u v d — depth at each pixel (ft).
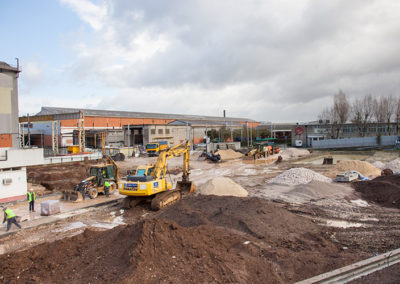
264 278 28.94
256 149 159.12
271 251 35.09
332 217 51.93
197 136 269.23
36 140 221.05
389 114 232.94
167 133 237.25
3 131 80.28
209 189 71.87
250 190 78.33
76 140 209.15
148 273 27.68
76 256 34.12
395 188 64.08
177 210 53.01
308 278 29.32
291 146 248.93
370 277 28.81
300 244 38.78
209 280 27.66
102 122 258.57
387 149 190.49
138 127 230.68
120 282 26.08
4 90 80.74
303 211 55.57
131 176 61.00
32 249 36.24
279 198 67.21
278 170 116.47
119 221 53.88
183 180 72.79
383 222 48.73
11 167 67.62
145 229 32.94
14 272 31.07
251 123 396.16
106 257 31.76
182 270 28.89
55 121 158.81
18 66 89.97
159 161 63.52
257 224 43.75
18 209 62.64
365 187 70.59
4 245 42.73
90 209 61.87
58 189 83.87
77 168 118.73
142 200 64.08
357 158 152.97
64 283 28.14
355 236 42.04
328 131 237.66
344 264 31.58
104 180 74.49
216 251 32.86
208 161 148.36
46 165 122.31
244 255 33.14
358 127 235.81
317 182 71.87
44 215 57.36
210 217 48.32
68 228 50.06
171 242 32.55
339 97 236.63
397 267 30.55
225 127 277.64
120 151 173.27
